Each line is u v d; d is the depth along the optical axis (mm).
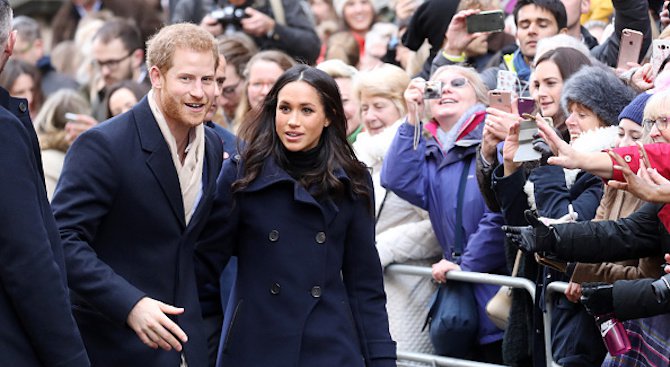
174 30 17750
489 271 22375
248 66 26391
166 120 17828
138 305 16922
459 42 25531
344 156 18453
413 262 23766
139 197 17625
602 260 17203
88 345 17781
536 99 21484
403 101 25109
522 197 19844
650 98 17141
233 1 31438
